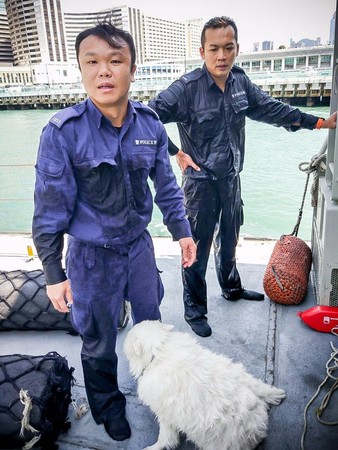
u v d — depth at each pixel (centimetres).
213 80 213
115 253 158
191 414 145
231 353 229
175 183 178
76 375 218
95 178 142
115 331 170
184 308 269
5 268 334
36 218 141
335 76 227
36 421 156
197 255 246
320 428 176
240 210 258
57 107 4006
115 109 138
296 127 241
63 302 150
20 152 1745
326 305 243
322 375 209
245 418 151
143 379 155
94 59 130
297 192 977
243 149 243
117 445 172
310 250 302
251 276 319
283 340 238
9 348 241
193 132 224
